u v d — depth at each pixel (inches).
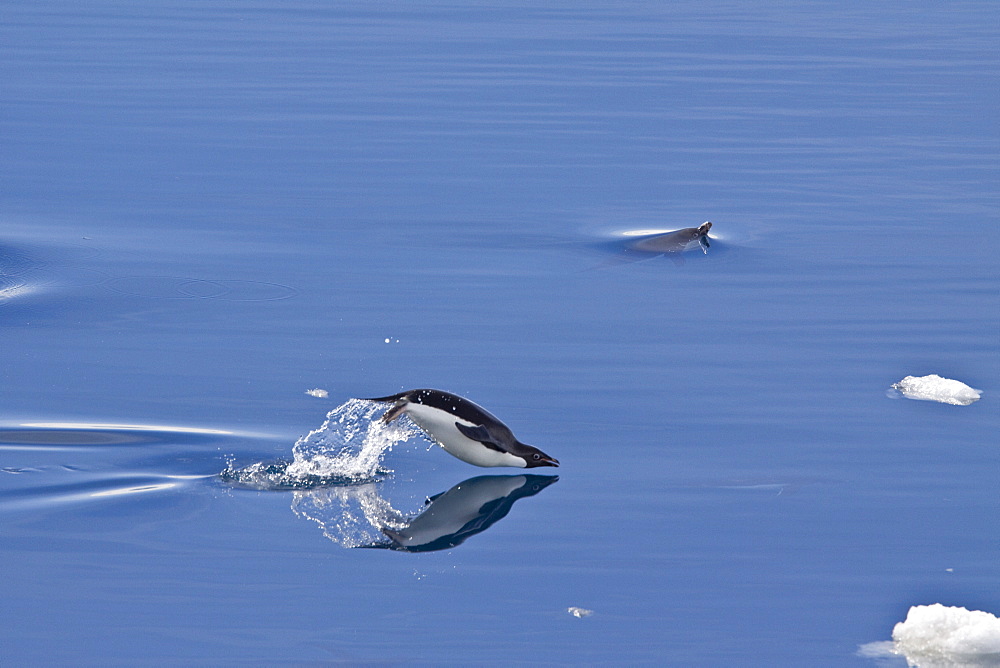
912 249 2359.7
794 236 2456.9
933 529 1273.4
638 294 2087.8
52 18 5472.4
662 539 1253.1
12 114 3577.8
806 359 1782.7
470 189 2827.3
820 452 1467.8
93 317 1919.3
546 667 1020.5
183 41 4977.9
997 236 2447.1
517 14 5964.6
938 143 3376.0
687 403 1614.2
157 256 2256.4
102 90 3966.5
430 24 5580.7
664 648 1051.9
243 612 1097.4
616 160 3164.4
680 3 6569.9
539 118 3681.1
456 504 1333.7
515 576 1176.8
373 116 3659.0
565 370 1726.1
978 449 1477.6
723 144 3363.7
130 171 2940.5
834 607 1122.7
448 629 1075.9
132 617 1087.0
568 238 2429.9
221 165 3026.6
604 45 5123.0
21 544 1210.0
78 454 1418.6
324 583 1154.0
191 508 1300.4
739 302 2047.2
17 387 1622.8
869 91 4192.9
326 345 1812.3
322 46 4931.1
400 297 2050.9
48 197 2672.2
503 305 2016.5
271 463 1418.6
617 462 1440.7
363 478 1398.9
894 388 1674.5
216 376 1679.4
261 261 2242.9
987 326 1927.9
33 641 1043.9
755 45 5201.8
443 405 1422.2
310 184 2851.9
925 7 6535.4
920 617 1079.6
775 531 1269.7
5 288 2048.5
